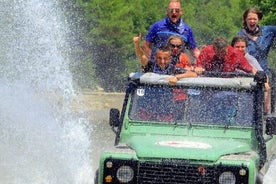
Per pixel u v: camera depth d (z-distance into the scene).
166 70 27.23
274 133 24.98
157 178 23.11
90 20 190.50
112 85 179.12
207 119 25.58
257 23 33.28
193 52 32.25
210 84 25.91
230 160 22.88
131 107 26.09
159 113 25.91
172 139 24.81
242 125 25.33
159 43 31.08
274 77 30.59
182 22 31.95
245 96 25.69
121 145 24.94
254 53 33.19
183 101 25.92
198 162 22.94
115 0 198.38
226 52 27.70
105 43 189.12
